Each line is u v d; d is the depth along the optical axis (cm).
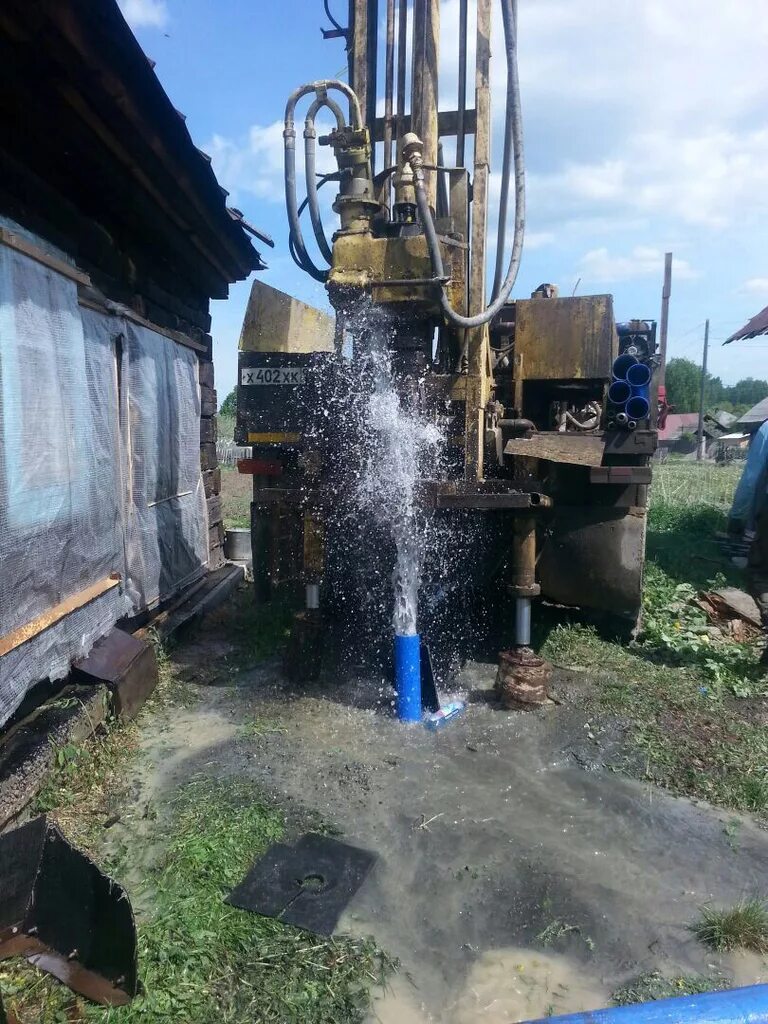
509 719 370
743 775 320
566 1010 203
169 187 434
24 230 311
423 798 303
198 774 320
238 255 600
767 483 735
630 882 256
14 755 286
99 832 276
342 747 344
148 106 353
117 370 425
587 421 469
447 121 418
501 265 449
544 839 278
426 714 374
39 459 309
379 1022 198
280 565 531
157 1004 199
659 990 210
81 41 290
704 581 644
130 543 438
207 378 642
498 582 448
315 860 263
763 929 232
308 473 400
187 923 228
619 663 434
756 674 432
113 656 375
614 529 416
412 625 378
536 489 378
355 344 398
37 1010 198
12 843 202
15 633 292
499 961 221
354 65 409
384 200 404
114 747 337
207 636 508
